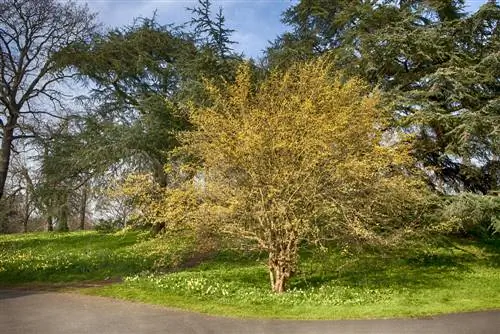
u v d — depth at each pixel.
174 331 8.01
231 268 15.16
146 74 22.05
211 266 15.57
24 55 22.44
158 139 19.06
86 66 21.16
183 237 12.12
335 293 11.22
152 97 20.00
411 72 18.28
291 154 10.97
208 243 11.94
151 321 8.77
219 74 18.45
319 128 10.76
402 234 12.83
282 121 10.95
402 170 13.64
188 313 9.46
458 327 8.31
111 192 12.38
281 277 11.62
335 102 11.54
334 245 13.95
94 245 20.88
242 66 14.11
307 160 10.87
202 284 12.12
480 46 17.80
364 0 19.23
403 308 9.75
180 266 15.72
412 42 16.70
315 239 11.65
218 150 10.99
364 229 11.27
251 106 11.70
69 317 9.14
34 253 19.50
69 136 21.19
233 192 11.19
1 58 21.53
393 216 13.45
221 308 9.83
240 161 10.98
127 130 19.09
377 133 12.12
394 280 13.12
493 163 17.69
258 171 10.98
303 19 21.33
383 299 10.75
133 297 11.05
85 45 21.75
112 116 21.34
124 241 20.97
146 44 22.23
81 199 21.25
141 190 12.13
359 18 18.61
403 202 13.00
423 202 14.30
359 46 17.61
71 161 19.81
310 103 10.70
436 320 8.85
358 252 13.17
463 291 11.78
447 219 14.74
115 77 21.97
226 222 11.41
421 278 13.45
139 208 13.14
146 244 12.89
